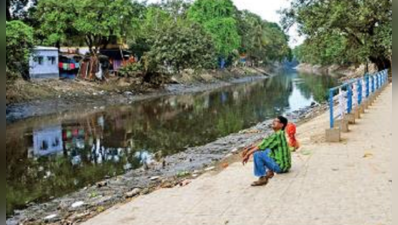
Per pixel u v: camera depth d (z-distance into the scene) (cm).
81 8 4441
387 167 980
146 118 3131
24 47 3344
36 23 4725
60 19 4488
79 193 1283
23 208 1179
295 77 8744
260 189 881
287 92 5200
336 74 8906
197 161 1594
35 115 3269
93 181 1462
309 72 11125
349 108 1612
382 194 788
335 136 1311
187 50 5384
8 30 3123
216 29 7269
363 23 3728
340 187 849
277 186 888
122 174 1515
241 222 709
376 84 2500
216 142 2038
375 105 2117
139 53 5584
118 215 828
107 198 1148
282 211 742
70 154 1955
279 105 3800
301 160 1099
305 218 698
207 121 2917
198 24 6350
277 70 12488
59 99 3844
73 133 2523
